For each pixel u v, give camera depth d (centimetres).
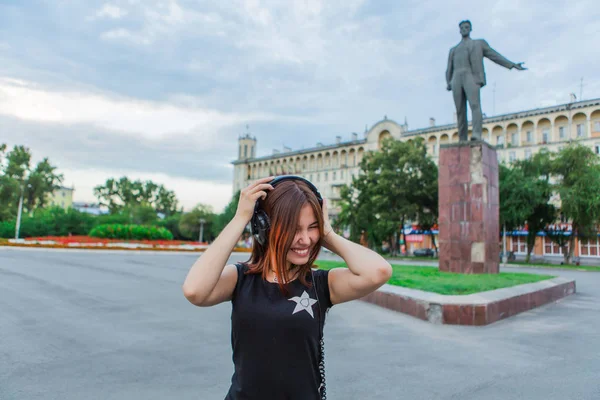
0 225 4681
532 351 511
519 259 4244
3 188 5822
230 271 151
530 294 844
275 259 142
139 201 10225
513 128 5450
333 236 158
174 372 402
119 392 348
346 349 504
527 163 3253
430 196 3769
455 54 1297
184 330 582
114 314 682
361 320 688
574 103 4897
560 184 3061
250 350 140
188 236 7512
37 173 6306
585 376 417
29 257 1856
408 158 3666
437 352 498
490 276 1073
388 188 3731
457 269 1197
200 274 139
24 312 671
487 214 1198
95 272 1335
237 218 150
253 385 138
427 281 917
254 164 8694
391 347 517
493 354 494
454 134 5834
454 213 1223
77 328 576
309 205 146
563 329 643
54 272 1276
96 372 397
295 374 138
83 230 5553
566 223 4053
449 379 401
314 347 145
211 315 699
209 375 394
